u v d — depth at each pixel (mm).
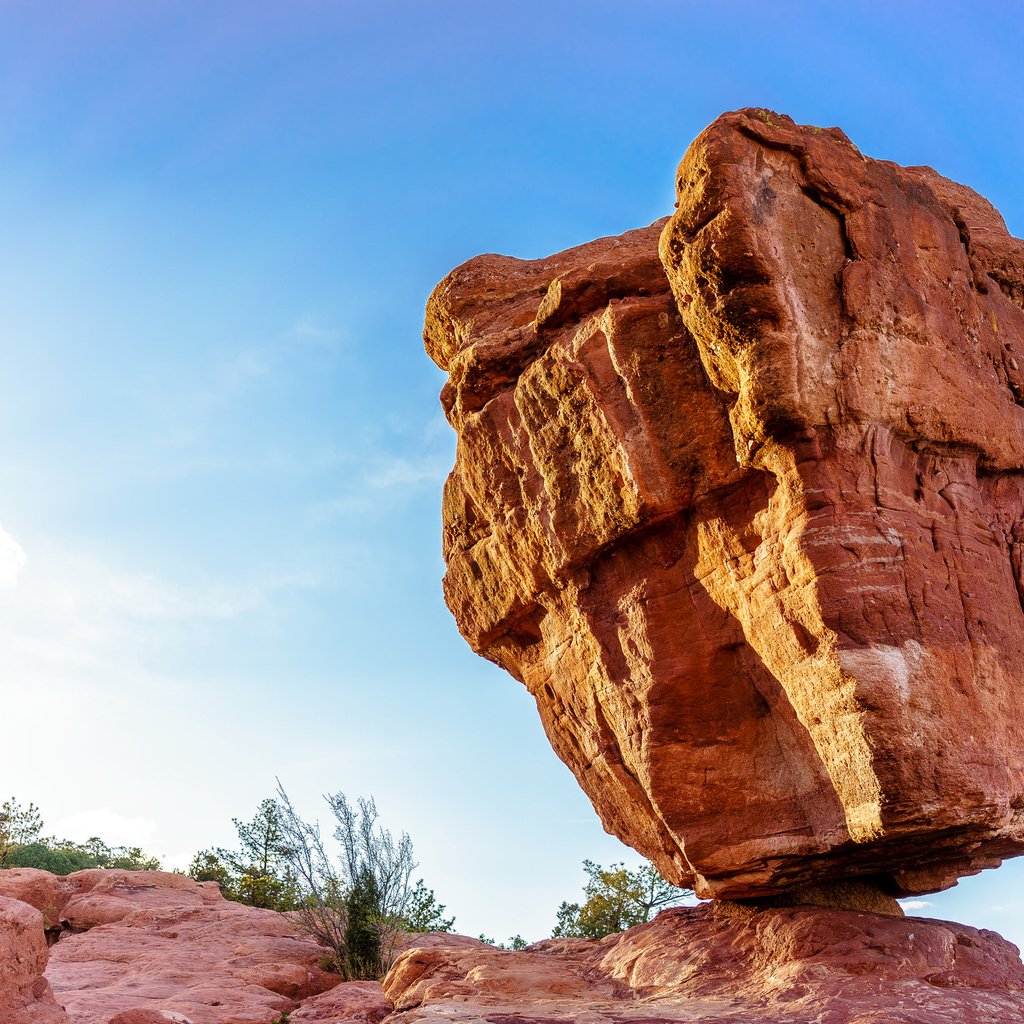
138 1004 13180
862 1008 8547
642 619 11469
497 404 12711
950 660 9578
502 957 13086
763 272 9500
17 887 19422
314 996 14562
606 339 11188
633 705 11594
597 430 11328
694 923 12102
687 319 10102
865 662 9172
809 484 9633
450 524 14273
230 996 13883
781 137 9992
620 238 14227
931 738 9109
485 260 14648
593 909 23734
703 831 10984
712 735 11078
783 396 9477
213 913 19641
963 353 11062
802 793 10445
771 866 10680
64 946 17641
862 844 9547
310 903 18250
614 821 13297
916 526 9953
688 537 11203
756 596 10234
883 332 10172
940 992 8930
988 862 11633
